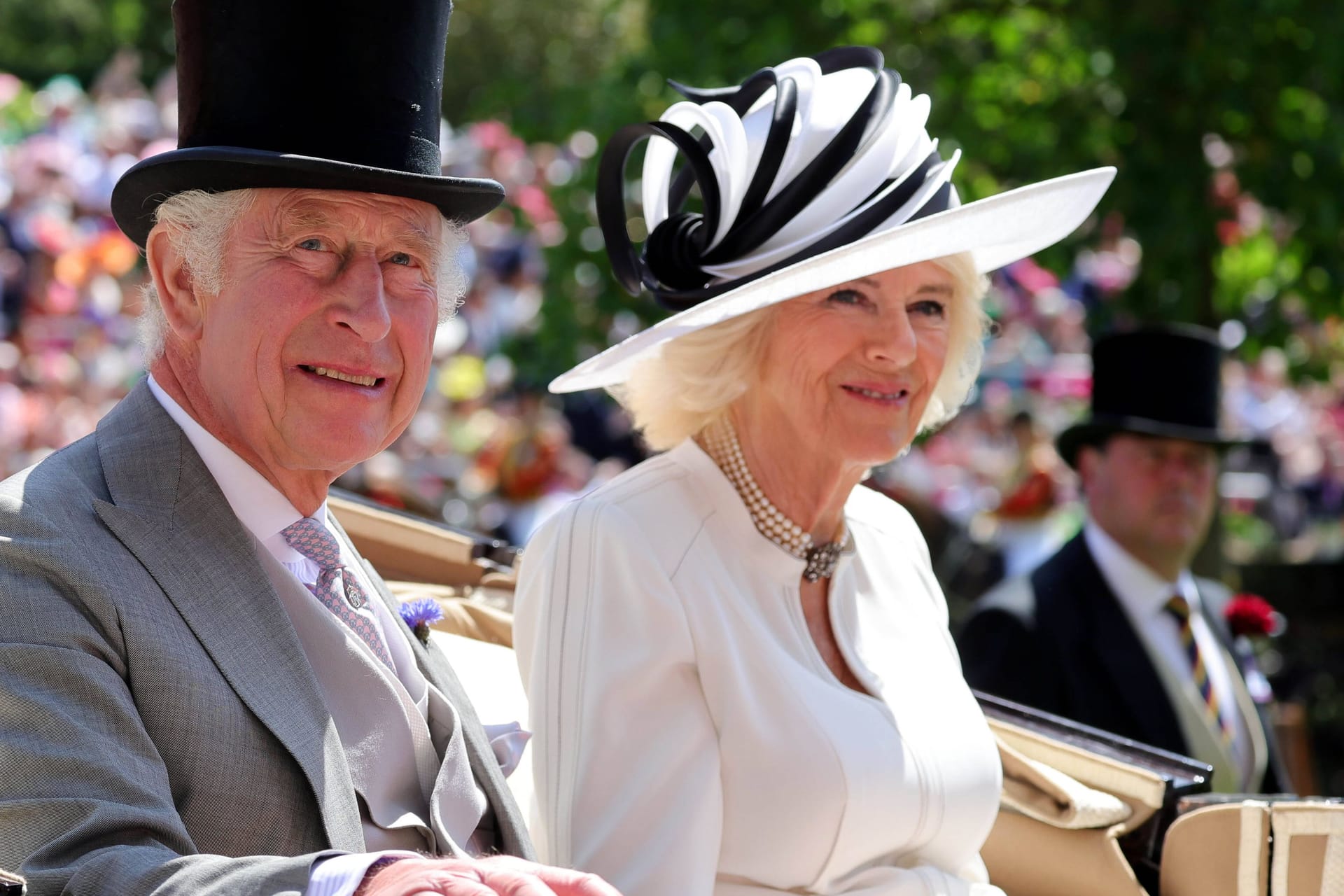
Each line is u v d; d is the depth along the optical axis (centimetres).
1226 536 2003
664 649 628
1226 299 2142
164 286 515
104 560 465
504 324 3344
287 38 498
